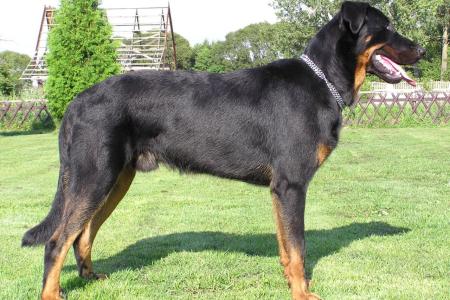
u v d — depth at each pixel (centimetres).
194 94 427
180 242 572
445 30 4753
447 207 717
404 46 456
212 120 423
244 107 425
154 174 1052
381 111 2105
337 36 443
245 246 554
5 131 2106
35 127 2162
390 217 669
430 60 5238
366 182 923
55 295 388
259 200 796
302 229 406
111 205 459
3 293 413
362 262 495
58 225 395
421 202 754
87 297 412
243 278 461
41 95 2455
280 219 412
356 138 1647
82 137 398
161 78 430
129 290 429
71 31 1767
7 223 653
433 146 1416
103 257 521
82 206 391
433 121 2084
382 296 412
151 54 3192
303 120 414
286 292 426
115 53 1839
